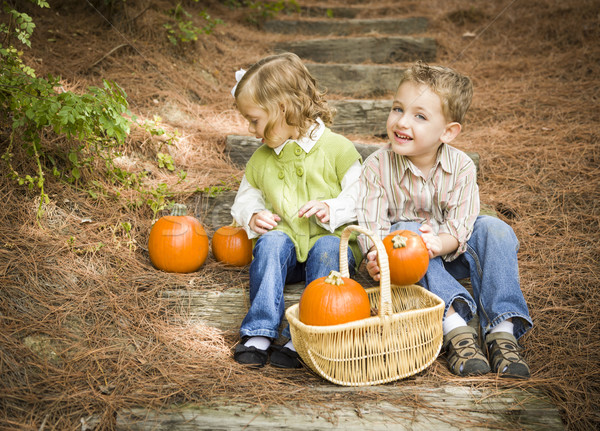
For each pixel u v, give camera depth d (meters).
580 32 3.98
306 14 4.98
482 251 1.83
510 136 2.95
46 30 3.19
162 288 1.95
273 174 2.02
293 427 1.42
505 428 1.42
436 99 1.76
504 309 1.71
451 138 1.85
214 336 1.80
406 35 4.29
